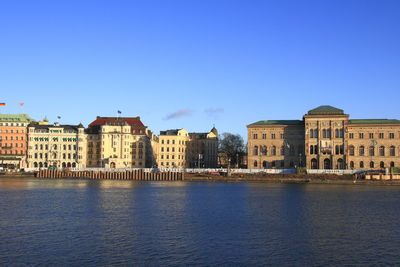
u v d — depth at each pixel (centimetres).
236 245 4991
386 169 15725
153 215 7062
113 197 9812
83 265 4225
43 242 5078
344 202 8900
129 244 5006
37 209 7688
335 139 18875
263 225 6181
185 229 5866
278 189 12438
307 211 7556
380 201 9094
